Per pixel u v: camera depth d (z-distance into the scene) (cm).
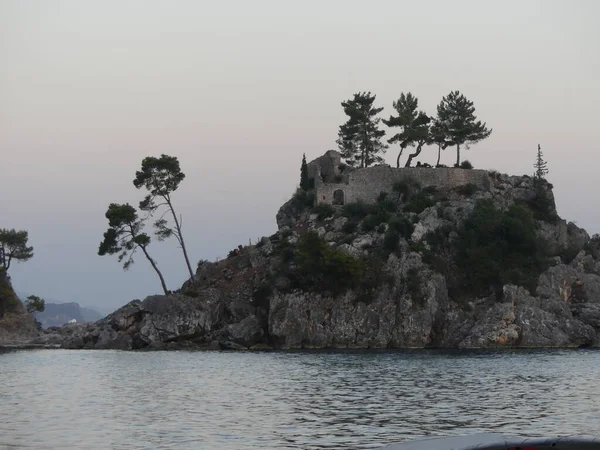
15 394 7469
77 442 5009
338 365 10338
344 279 14275
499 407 6356
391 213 16300
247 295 15275
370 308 14250
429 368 9775
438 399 6888
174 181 16962
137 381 8581
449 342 14112
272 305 14438
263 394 7350
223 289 15638
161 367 10281
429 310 14162
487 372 9175
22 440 5084
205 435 5225
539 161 18425
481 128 18938
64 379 8869
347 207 16875
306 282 14500
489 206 16025
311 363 10706
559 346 13862
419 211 16475
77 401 6956
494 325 13875
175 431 5381
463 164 18562
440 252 15412
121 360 11588
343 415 6028
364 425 5569
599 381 8131
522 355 11888
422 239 15575
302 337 14188
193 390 7719
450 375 8881
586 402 6594
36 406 6638
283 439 5066
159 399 7056
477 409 6259
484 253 15075
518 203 17350
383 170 17500
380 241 15488
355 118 19362
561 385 7812
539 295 14550
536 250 15288
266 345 14400
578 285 15275
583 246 17062
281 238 16688
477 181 17700
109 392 7600
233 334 14375
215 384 8231
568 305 14850
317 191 17512
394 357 11700
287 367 10094
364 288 14388
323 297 14375
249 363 10800
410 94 19350
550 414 5966
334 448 4775
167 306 14762
